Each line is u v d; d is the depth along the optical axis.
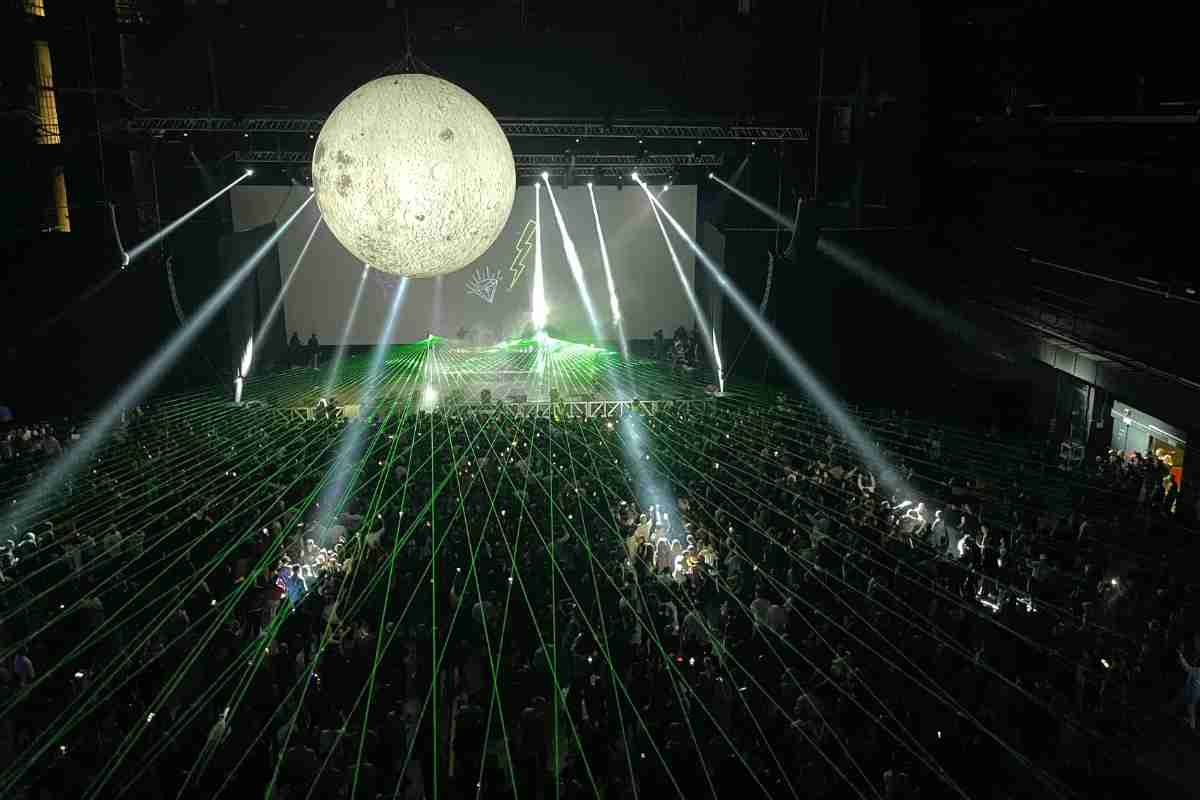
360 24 23.81
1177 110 18.09
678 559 12.68
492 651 10.46
